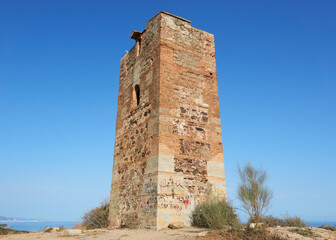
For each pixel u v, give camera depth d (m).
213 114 15.77
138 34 18.09
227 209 11.89
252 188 9.23
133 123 16.52
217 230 9.79
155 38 16.03
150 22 16.95
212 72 16.72
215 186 14.31
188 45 16.34
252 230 8.87
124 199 15.59
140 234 11.04
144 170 14.20
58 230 14.72
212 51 17.27
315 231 8.59
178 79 15.23
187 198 13.28
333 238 7.93
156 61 15.34
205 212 12.23
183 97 15.04
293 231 8.55
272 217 11.28
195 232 10.64
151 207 12.86
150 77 15.65
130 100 17.59
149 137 14.45
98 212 17.58
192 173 13.87
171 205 12.76
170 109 14.37
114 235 11.00
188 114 14.87
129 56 19.06
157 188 12.71
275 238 8.12
